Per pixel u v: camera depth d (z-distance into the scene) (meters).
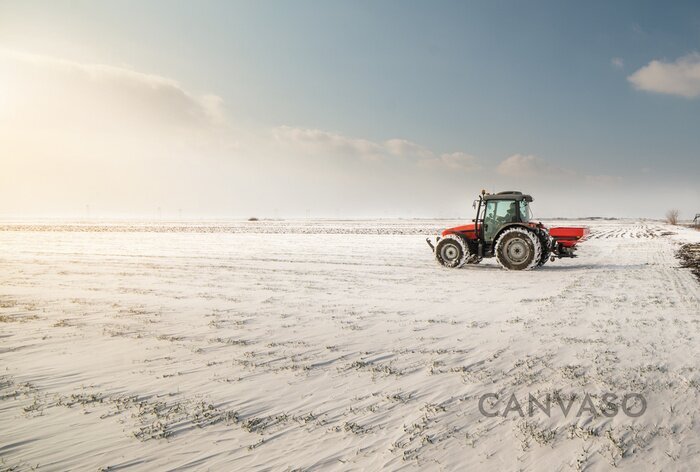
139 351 4.67
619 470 2.35
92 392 3.57
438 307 6.89
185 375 3.94
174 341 5.03
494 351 4.49
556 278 10.27
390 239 29.28
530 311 6.44
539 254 11.73
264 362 4.28
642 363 4.02
